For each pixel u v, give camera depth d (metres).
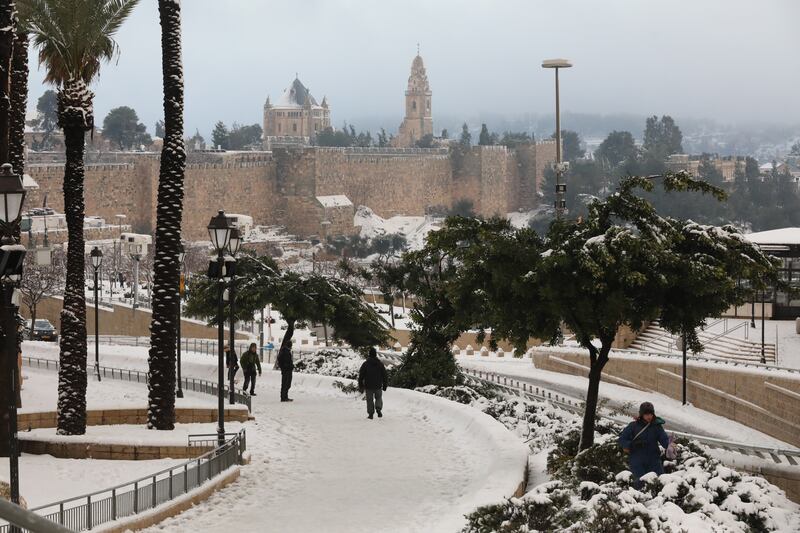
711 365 60.88
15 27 32.75
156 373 37.25
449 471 30.17
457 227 31.55
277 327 112.44
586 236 29.19
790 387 54.69
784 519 20.22
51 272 126.88
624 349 74.25
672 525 18.33
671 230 29.23
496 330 30.59
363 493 27.81
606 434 34.00
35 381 53.09
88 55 36.31
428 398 42.03
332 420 39.59
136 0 36.62
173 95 38.31
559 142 58.22
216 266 35.75
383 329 63.44
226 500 27.36
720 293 29.12
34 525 8.66
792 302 76.38
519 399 47.47
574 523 19.09
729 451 36.72
